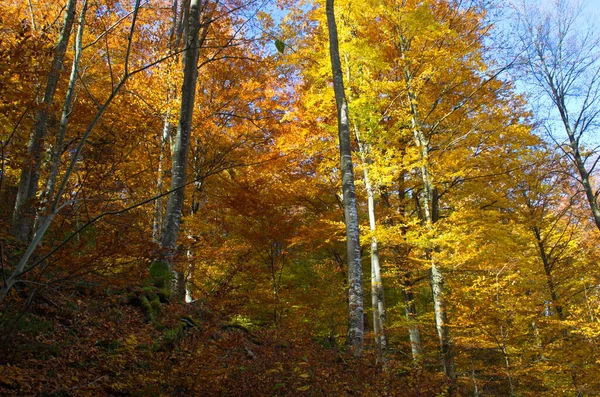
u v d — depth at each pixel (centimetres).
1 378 344
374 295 973
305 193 1228
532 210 1269
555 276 1299
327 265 1209
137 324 538
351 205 741
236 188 990
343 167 763
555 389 948
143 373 444
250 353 524
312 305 996
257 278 921
